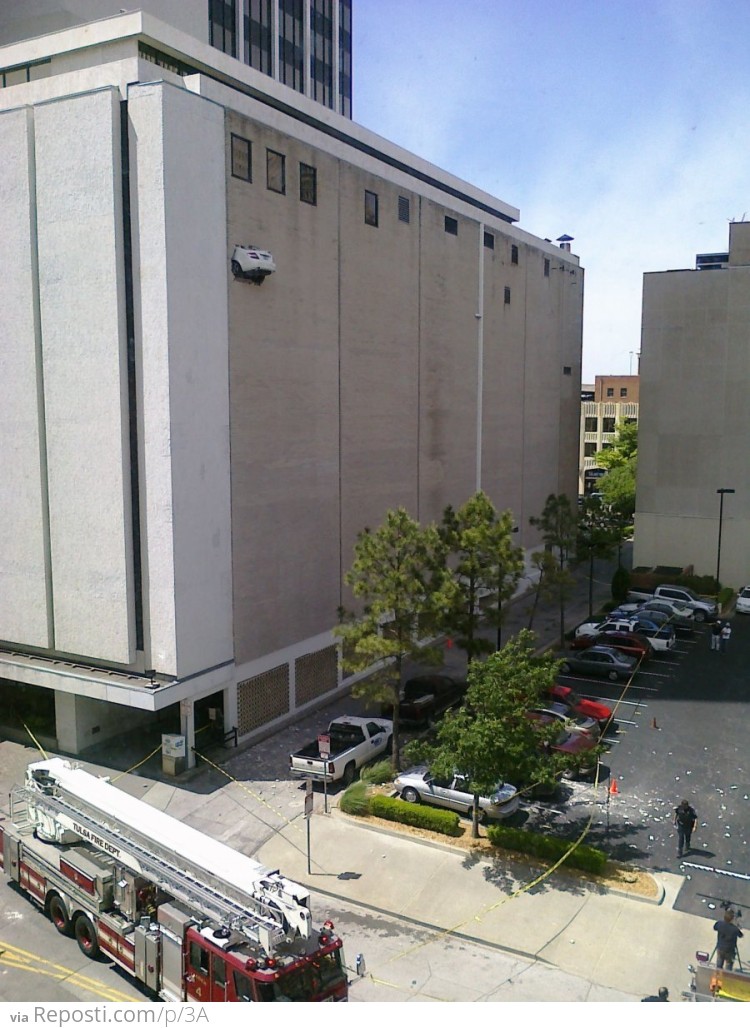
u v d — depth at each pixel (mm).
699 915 18375
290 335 29375
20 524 26969
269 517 28828
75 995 15742
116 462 24766
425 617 25062
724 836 21891
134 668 25812
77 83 25094
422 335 37844
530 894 19250
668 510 52094
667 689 33938
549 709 27812
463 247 41062
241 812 23453
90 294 24641
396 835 22016
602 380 108438
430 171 43156
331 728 26750
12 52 28047
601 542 43094
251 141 27156
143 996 15734
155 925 15547
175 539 24719
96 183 24094
